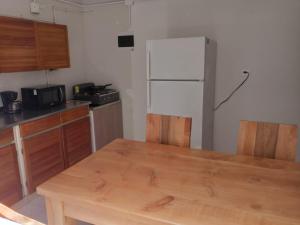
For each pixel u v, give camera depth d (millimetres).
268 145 1618
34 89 2820
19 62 2602
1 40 2395
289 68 2857
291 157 1561
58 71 3580
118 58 3879
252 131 1657
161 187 1221
